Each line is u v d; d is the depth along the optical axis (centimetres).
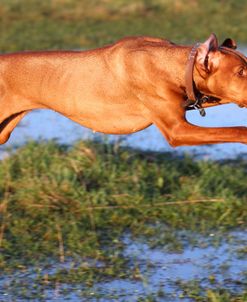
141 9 3019
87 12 2995
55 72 1061
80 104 1057
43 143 1484
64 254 1129
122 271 1073
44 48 2409
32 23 2839
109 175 1357
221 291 1007
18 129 1711
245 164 1464
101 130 1071
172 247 1152
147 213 1261
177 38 2572
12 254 1132
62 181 1316
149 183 1336
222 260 1109
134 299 993
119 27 2767
